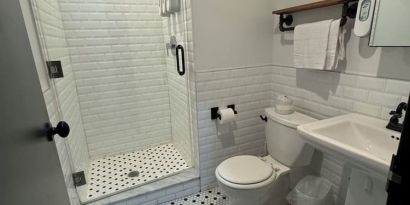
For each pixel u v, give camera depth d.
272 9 1.86
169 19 2.15
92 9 2.15
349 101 1.42
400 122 1.13
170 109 2.69
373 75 1.27
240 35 1.80
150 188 1.85
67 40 2.11
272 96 2.04
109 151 2.53
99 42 2.24
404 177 0.51
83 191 1.83
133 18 2.32
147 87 2.54
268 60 1.97
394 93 1.19
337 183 1.61
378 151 1.13
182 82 2.08
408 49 1.10
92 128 2.41
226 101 1.89
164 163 2.34
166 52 2.47
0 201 0.47
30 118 0.72
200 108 1.81
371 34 1.15
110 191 1.90
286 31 1.77
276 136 1.69
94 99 2.35
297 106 1.79
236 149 2.05
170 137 2.78
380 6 1.10
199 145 1.90
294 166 1.67
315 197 1.61
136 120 2.58
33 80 0.80
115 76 2.38
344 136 1.24
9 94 0.59
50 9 1.65
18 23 0.74
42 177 0.74
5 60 0.59
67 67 2.00
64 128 0.93
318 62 1.42
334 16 1.40
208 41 1.71
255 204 1.52
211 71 1.77
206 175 2.00
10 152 0.55
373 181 1.05
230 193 1.47
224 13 1.71
